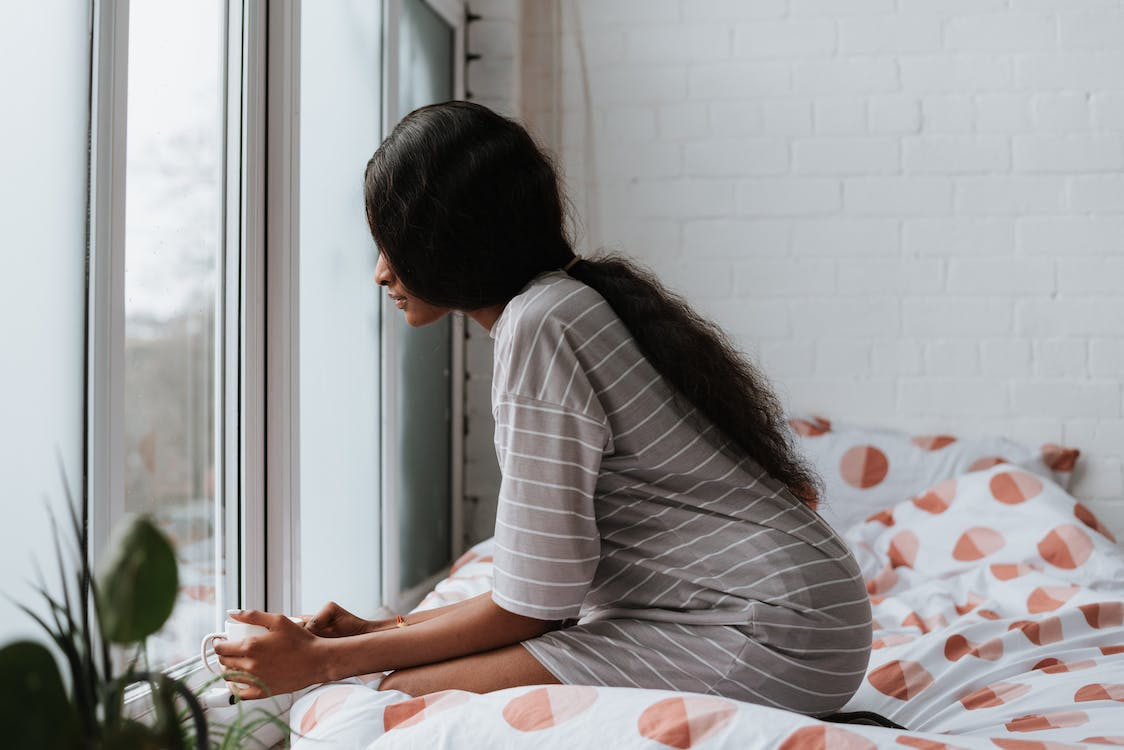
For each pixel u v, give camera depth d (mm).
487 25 2582
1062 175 2480
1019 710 1267
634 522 1157
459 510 2564
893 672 1450
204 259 1361
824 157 2561
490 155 1119
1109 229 2465
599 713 968
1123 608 1624
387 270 1221
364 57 1887
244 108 1426
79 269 1083
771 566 1120
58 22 1051
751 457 1169
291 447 1513
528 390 1084
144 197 1224
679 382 1132
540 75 2668
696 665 1103
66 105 1062
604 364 1098
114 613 622
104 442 1100
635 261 2621
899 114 2535
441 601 1658
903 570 2111
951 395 2518
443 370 2479
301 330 1624
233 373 1419
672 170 2615
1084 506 2289
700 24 2605
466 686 1111
